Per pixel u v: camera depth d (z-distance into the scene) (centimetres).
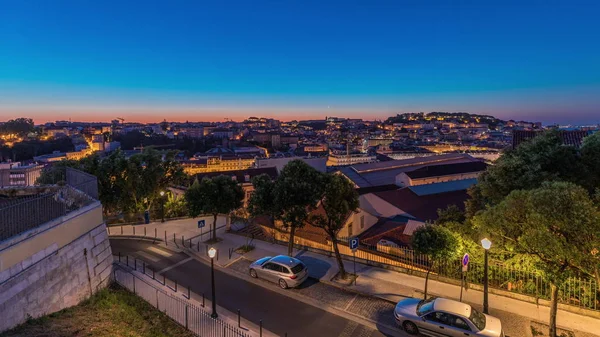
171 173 4006
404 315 1463
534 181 1738
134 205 3778
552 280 1230
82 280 1733
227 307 1733
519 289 1719
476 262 1831
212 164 16062
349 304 1744
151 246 2825
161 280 2083
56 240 1565
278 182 2100
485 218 1435
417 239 1672
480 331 1288
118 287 1966
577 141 2911
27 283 1377
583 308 1522
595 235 1130
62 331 1337
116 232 3306
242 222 3494
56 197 1622
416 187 4425
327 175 2108
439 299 1475
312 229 2989
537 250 1248
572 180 1816
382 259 2284
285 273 1930
